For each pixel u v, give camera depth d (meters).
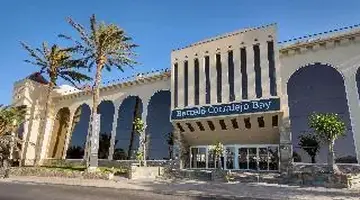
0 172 34.75
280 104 29.28
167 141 37.06
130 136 40.66
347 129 26.77
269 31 31.62
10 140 42.75
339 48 28.84
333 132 23.81
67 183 25.95
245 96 31.64
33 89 51.53
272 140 31.94
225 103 32.50
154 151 37.56
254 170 32.06
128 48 37.09
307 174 23.48
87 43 35.56
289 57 31.25
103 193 19.70
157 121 38.75
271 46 31.28
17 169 37.56
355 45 28.09
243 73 32.41
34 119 50.03
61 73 43.50
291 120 29.47
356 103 26.84
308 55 30.25
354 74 27.59
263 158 32.12
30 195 18.67
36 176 34.69
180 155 35.09
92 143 32.56
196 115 33.94
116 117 43.19
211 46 35.12
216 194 18.44
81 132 47.03
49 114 52.16
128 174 30.02
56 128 51.25
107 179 28.55
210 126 34.06
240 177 26.73
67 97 51.19
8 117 42.41
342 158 26.48
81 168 36.00
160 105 39.25
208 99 33.94
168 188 21.53
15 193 19.66
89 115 47.03
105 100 45.69
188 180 27.98
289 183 24.23
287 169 28.30
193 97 34.97
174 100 36.47
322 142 27.16
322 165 26.70
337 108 27.59
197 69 35.56
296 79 30.28
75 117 48.94
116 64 37.66
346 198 16.83
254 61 31.89
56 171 33.44
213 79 34.09
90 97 48.03
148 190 20.62
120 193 19.70
